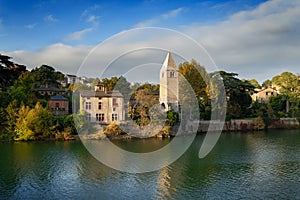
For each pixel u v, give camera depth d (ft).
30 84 178.91
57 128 129.18
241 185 66.59
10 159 91.45
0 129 130.52
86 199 58.18
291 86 222.89
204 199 58.18
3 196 60.18
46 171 77.61
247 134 154.61
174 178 70.90
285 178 71.92
